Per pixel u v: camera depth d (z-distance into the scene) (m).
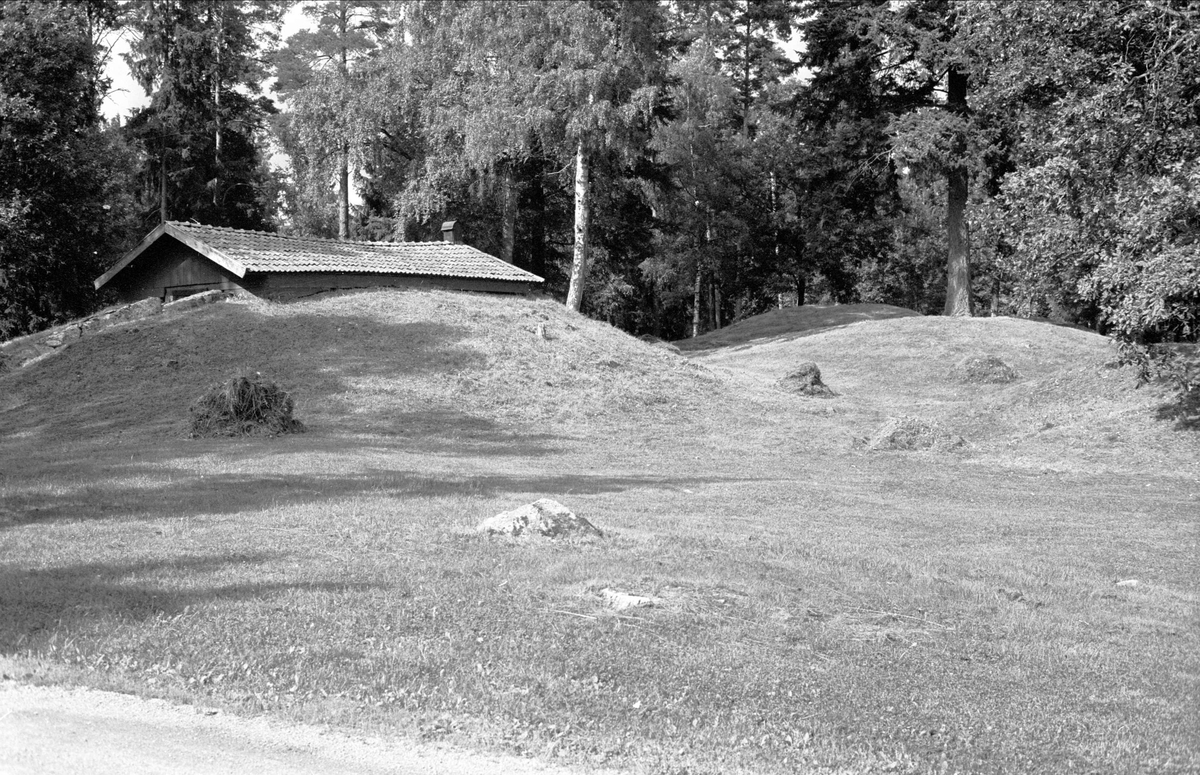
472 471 17.62
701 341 51.31
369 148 44.62
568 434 24.94
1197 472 20.31
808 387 33.94
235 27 54.12
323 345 28.22
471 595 8.23
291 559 9.27
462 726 5.54
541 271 52.91
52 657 6.24
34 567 8.64
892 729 6.00
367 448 20.28
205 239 30.34
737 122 67.25
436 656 6.62
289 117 49.12
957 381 36.69
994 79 25.33
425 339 29.61
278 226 65.06
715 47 63.06
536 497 14.45
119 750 5.07
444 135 41.22
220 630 6.88
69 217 40.69
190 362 26.45
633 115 38.06
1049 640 8.61
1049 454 22.64
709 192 58.81
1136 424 23.12
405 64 42.31
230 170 54.31
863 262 71.06
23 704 5.61
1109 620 9.53
